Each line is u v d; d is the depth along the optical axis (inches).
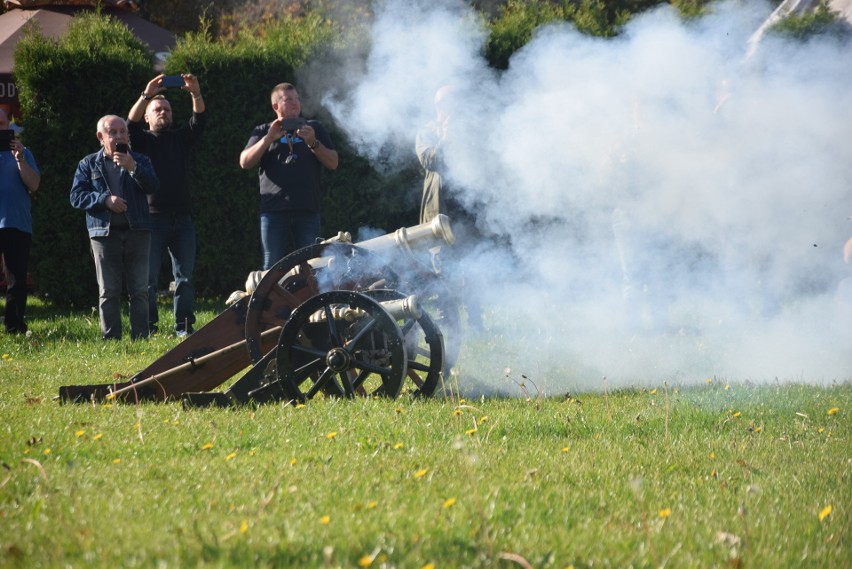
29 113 1405.0
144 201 1057.5
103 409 633.6
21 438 519.5
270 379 660.1
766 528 370.0
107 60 1403.8
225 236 1449.3
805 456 502.6
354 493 403.2
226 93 1422.2
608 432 562.3
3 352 976.9
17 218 1110.4
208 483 425.7
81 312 1371.8
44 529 349.7
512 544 338.3
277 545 325.7
